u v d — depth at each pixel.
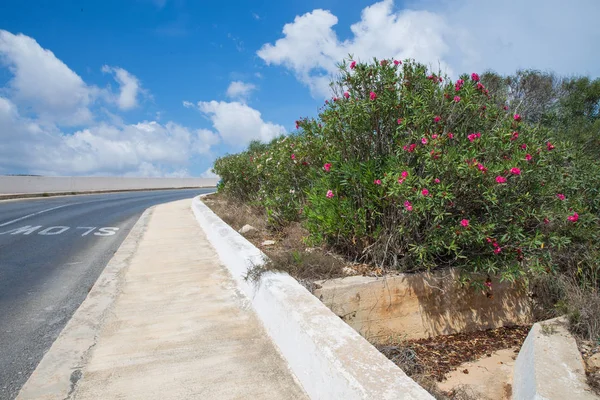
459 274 4.95
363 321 4.57
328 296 4.38
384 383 2.18
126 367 3.17
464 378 3.70
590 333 3.48
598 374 2.82
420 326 4.84
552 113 10.41
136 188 33.88
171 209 15.92
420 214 4.65
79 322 4.09
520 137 4.80
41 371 3.12
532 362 2.97
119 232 10.44
